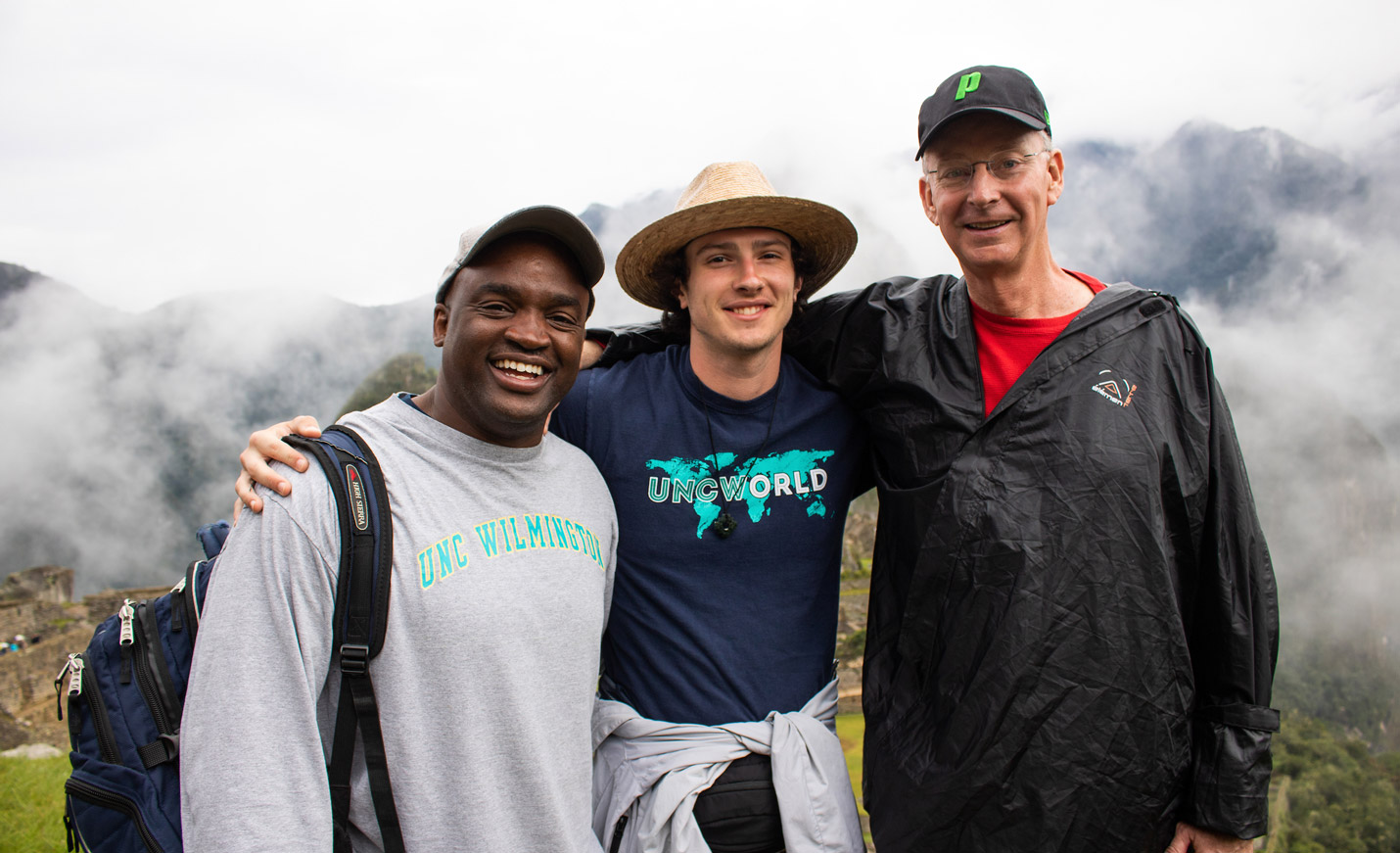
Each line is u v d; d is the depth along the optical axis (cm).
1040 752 217
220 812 150
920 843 232
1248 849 219
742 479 264
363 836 171
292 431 182
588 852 192
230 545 169
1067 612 217
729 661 253
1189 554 225
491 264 187
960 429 241
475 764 169
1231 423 230
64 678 175
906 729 243
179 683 172
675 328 299
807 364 285
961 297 258
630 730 251
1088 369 228
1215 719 223
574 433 266
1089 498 219
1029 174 235
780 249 263
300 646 163
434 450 190
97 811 166
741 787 244
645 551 258
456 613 171
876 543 271
